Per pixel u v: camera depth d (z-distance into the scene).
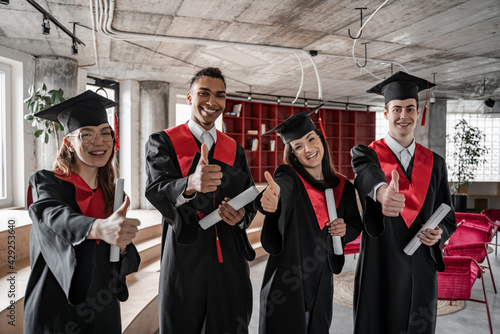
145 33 4.26
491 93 8.66
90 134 1.45
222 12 3.70
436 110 9.45
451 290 2.80
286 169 2.00
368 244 2.02
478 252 3.38
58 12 3.63
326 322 1.94
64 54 5.04
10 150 4.79
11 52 4.68
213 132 1.92
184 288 1.73
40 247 1.33
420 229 1.92
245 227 1.85
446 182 2.17
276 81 7.28
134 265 1.60
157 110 6.90
